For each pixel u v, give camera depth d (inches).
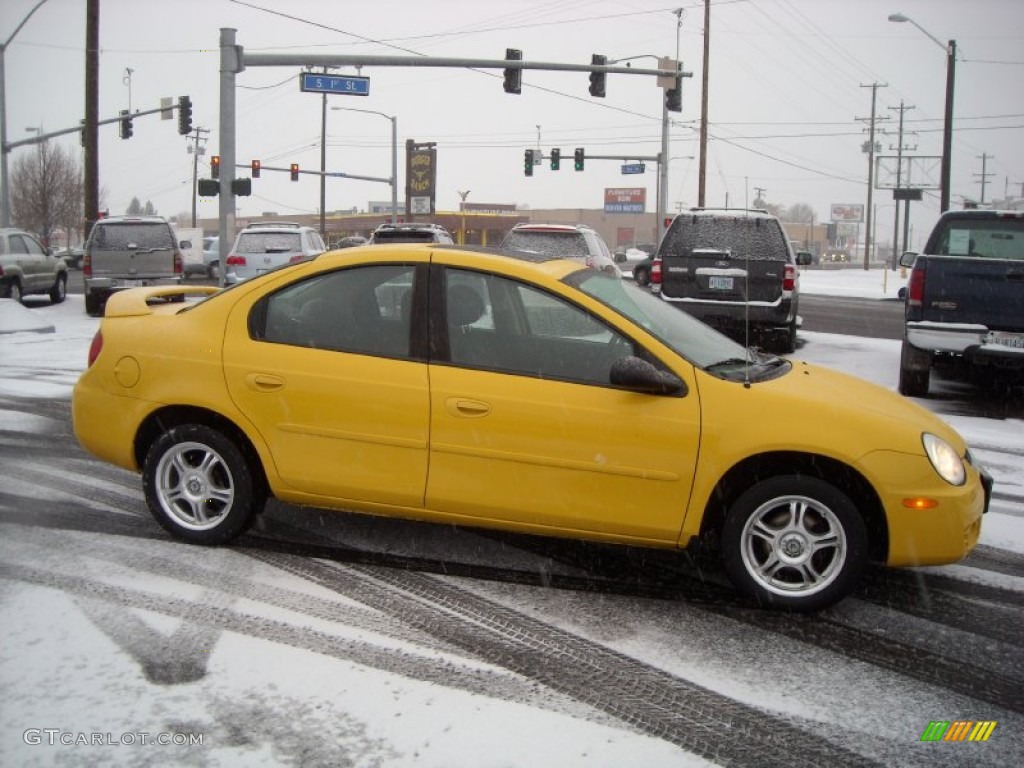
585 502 176.1
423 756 124.1
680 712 137.8
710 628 167.3
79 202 2246.6
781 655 157.8
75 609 165.9
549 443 175.3
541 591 181.5
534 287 181.2
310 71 838.5
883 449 168.1
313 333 189.8
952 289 377.4
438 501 182.2
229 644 154.3
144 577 181.5
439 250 188.4
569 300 179.6
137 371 196.5
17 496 233.1
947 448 173.8
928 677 151.6
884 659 157.5
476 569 191.8
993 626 172.1
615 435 173.2
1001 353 369.7
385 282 187.3
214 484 198.2
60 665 145.4
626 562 198.2
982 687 148.9
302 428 186.4
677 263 485.1
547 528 179.6
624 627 166.6
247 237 785.6
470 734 129.7
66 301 915.4
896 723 137.0
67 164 2203.5
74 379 415.8
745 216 488.7
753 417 170.2
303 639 156.9
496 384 178.1
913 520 167.9
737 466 173.5
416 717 133.6
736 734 132.4
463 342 182.2
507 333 181.3
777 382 180.4
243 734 128.0
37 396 371.6
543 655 154.6
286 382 187.0
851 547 169.6
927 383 410.0
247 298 194.7
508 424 176.6
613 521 175.9
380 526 216.2
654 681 146.9
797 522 172.7
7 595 171.3
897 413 178.7
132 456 200.4
